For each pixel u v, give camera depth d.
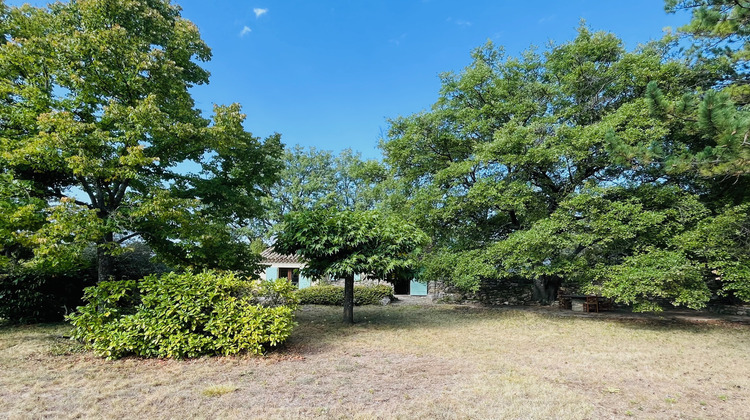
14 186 5.67
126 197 6.99
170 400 3.60
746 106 6.84
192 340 5.20
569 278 10.15
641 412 3.45
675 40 9.95
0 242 5.67
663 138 9.54
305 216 8.65
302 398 3.70
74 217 5.30
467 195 11.19
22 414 3.21
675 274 7.83
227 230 7.80
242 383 4.16
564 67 11.57
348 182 33.34
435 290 15.55
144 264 10.66
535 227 10.01
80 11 6.25
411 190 13.55
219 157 8.59
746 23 6.75
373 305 13.54
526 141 10.19
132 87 6.25
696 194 10.41
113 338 5.18
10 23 6.42
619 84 10.49
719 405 3.67
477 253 11.53
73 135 5.47
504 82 12.37
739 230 8.56
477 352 5.96
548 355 5.80
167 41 7.48
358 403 3.55
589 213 9.56
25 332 7.46
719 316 10.92
